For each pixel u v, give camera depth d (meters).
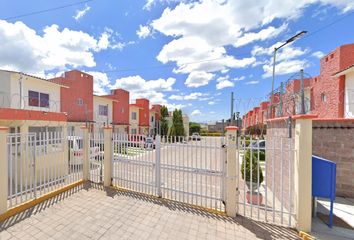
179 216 4.55
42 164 5.64
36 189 5.25
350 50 10.10
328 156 6.09
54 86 16.48
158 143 5.65
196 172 5.10
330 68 11.23
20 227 4.02
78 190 6.14
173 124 34.97
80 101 22.20
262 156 9.62
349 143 5.88
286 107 5.64
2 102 12.91
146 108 37.84
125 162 6.33
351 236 3.73
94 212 4.73
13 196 4.67
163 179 5.76
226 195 4.63
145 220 4.38
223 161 4.73
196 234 3.87
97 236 3.78
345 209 4.98
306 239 3.68
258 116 22.19
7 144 4.52
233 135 4.55
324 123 6.16
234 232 3.94
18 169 5.75
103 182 6.66
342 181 5.91
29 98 14.41
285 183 4.93
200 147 5.13
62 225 4.14
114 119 29.02
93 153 7.00
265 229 4.04
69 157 6.88
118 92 29.95
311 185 3.92
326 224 4.19
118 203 5.22
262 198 5.34
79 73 22.23
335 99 10.64
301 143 3.90
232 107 6.71
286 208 4.82
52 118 8.77
